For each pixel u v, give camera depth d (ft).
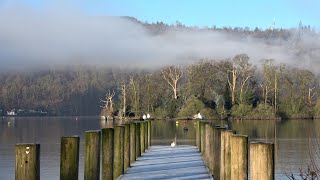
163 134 156.76
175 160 50.52
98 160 25.70
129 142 44.68
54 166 74.54
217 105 227.20
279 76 244.22
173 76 251.19
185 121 207.72
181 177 38.40
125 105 250.98
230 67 244.22
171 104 236.02
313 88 247.09
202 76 240.53
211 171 39.24
